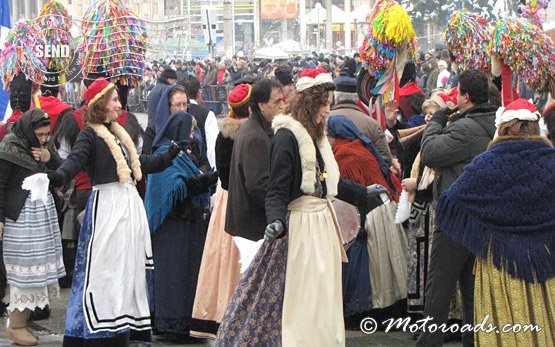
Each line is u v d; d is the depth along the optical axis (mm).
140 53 9211
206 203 7879
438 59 21469
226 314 5957
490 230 5758
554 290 5734
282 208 5676
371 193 6117
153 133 8336
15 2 54812
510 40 7852
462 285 6625
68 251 9500
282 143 5762
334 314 5754
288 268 5750
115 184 6824
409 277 7680
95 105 6820
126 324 6734
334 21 67875
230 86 31141
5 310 8469
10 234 7500
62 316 8562
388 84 8719
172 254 7691
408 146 8289
